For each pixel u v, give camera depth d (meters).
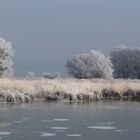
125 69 117.19
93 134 24.11
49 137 23.14
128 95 48.34
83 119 29.33
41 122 27.83
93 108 35.94
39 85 44.69
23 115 30.81
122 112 33.22
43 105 37.91
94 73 90.94
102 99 45.84
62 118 29.69
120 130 25.31
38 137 23.12
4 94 40.66
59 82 47.78
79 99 43.91
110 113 32.59
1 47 71.19
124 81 55.03
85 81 52.81
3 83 43.94
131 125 27.02
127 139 22.83
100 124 27.30
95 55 92.31
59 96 43.44
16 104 38.47
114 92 47.94
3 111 32.94
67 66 93.56
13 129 25.28
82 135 23.78
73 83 47.03
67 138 22.98
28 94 42.62
